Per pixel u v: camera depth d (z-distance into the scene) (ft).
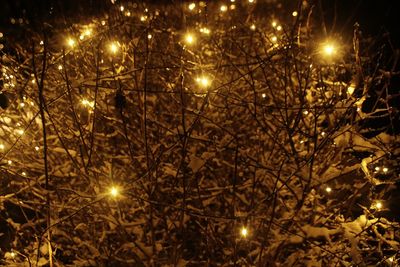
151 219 6.87
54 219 7.52
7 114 8.58
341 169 7.63
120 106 6.53
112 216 6.77
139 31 10.40
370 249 7.10
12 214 9.42
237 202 8.12
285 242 6.82
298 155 7.60
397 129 11.39
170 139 8.55
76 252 7.65
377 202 7.62
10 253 7.80
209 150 7.95
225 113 8.78
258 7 17.62
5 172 7.75
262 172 6.89
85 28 10.59
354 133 7.39
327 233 6.62
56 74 8.75
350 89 7.93
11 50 11.23
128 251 7.43
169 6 13.42
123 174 8.20
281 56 7.91
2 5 20.13
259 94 9.74
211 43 10.39
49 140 8.76
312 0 7.65
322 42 9.18
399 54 7.22
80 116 8.73
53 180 8.44
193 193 8.07
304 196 6.89
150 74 9.57
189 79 9.82
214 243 7.54
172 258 6.79
